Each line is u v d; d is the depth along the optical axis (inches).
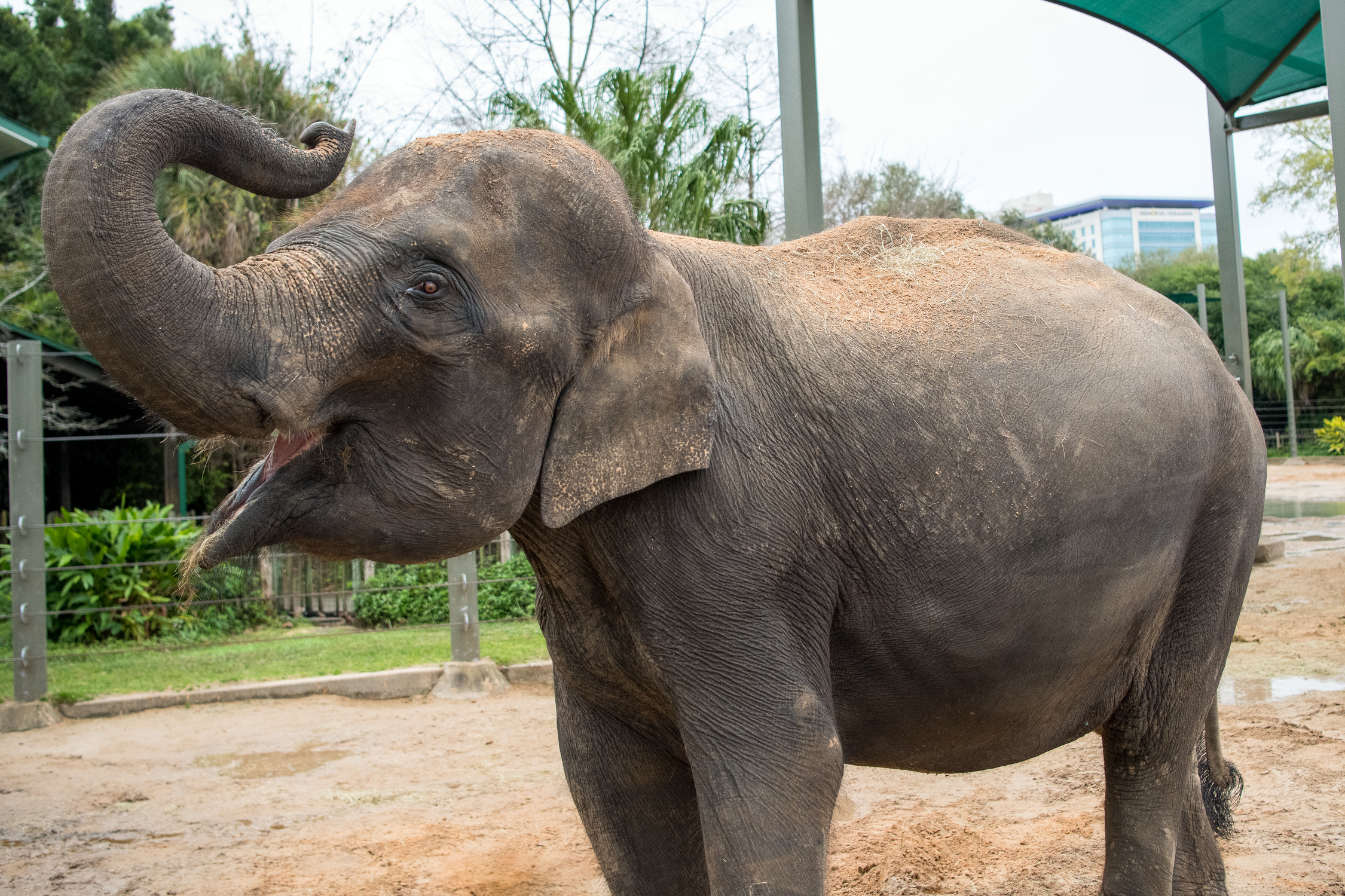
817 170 253.1
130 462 642.2
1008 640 97.6
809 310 97.7
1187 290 2011.6
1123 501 102.1
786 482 89.5
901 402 93.7
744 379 91.2
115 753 239.0
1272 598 380.2
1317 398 1601.9
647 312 83.0
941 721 100.4
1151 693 117.3
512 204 78.3
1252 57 372.5
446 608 430.0
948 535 93.4
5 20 1024.9
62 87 1048.2
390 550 76.9
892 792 191.0
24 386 279.3
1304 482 984.3
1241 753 200.1
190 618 420.8
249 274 71.7
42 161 803.4
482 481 76.3
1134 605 107.0
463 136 82.0
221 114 70.1
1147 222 5221.5
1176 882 125.9
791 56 251.8
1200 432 111.3
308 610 454.6
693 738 85.8
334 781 212.4
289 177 73.8
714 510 85.7
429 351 74.2
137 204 65.2
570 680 97.6
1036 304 106.5
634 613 86.9
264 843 174.7
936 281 106.1
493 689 299.7
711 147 429.1
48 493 631.8
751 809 83.6
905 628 94.2
